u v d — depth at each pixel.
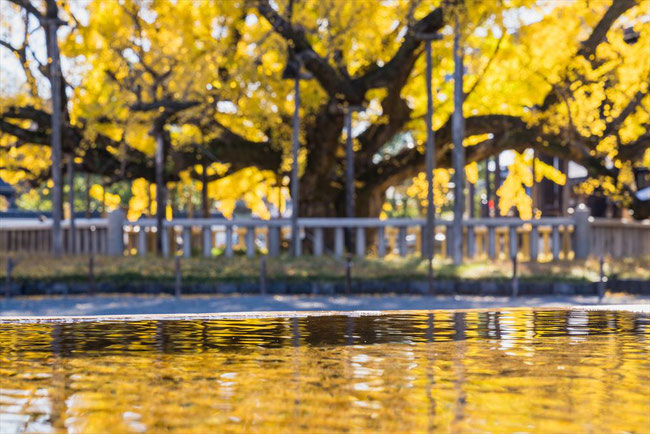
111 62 27.03
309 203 29.80
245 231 32.44
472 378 5.78
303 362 6.54
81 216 53.22
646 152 26.28
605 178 27.36
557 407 4.80
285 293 20.25
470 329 9.16
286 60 25.72
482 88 28.92
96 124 27.47
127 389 5.32
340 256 24.69
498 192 39.41
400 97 28.44
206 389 5.32
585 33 26.05
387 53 27.98
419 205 53.69
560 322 10.09
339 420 4.43
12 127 28.31
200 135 28.02
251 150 29.23
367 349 7.33
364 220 26.44
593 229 27.61
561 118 26.02
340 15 25.16
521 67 26.95
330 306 16.56
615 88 25.55
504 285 19.92
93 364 6.41
